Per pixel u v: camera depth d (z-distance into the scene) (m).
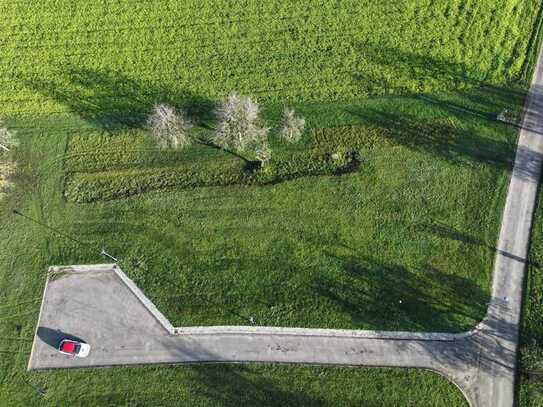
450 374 40.38
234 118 43.69
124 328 43.72
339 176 46.75
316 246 44.69
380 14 52.34
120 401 41.59
